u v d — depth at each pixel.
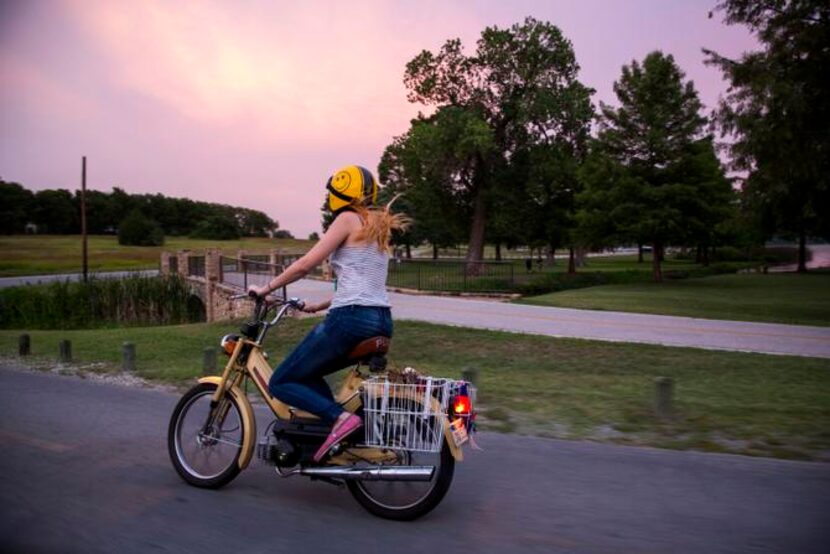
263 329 5.12
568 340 14.18
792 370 11.24
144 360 13.27
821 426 7.20
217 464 5.16
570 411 8.01
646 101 37.50
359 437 4.55
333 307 4.62
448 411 4.40
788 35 22.00
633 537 4.23
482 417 7.74
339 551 4.00
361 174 4.72
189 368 11.70
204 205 147.50
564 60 47.16
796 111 21.20
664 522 4.48
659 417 7.66
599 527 4.39
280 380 4.70
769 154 22.03
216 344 15.42
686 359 12.25
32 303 29.39
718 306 23.39
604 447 6.36
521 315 19.06
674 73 37.59
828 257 95.50
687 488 5.16
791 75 21.89
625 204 36.84
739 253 80.31
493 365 12.37
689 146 37.00
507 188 49.19
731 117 22.75
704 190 37.09
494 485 5.26
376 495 4.62
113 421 7.50
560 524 4.45
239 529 4.35
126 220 101.75
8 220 119.50
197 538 4.20
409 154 51.84
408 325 16.22
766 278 45.47
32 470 5.62
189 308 30.84
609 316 19.12
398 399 4.44
